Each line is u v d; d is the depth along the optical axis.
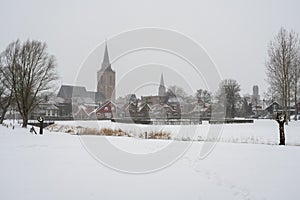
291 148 12.31
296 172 7.62
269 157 9.88
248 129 30.50
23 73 35.28
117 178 7.67
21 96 35.34
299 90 42.28
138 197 6.12
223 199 5.94
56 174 8.05
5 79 38.03
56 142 15.99
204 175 7.91
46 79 36.69
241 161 9.34
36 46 35.81
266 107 69.69
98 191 6.51
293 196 5.89
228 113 54.94
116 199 5.98
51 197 6.06
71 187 6.79
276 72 40.56
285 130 29.36
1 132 24.81
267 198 5.83
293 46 40.44
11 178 7.54
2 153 11.80
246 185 6.70
